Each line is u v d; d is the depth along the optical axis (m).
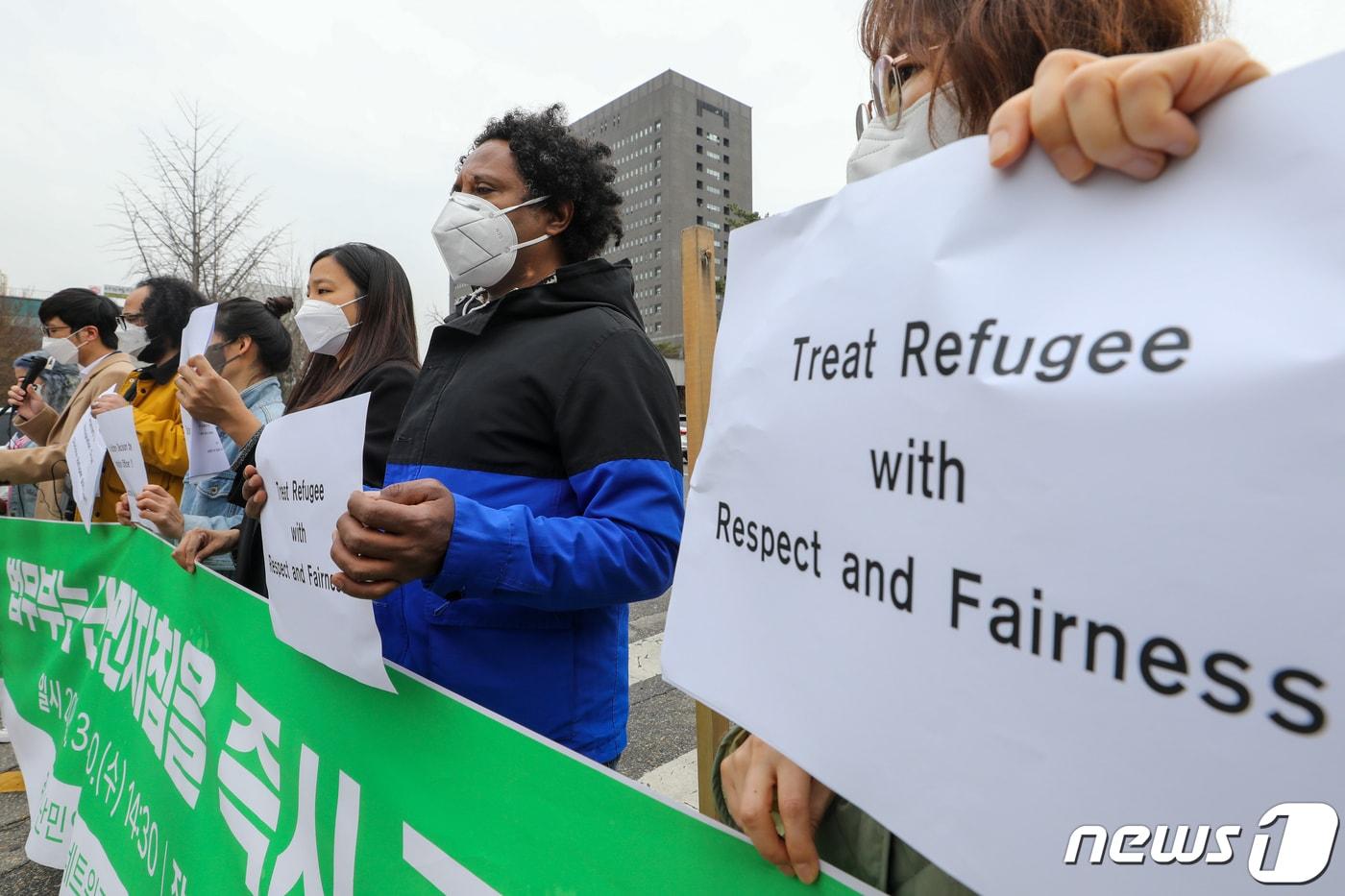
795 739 0.67
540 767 0.95
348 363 2.00
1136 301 0.45
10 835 2.75
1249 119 0.42
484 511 1.10
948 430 0.54
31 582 2.96
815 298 0.69
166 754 1.98
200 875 1.72
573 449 1.27
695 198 83.50
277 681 1.50
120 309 3.89
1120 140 0.45
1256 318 0.40
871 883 0.78
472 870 1.03
